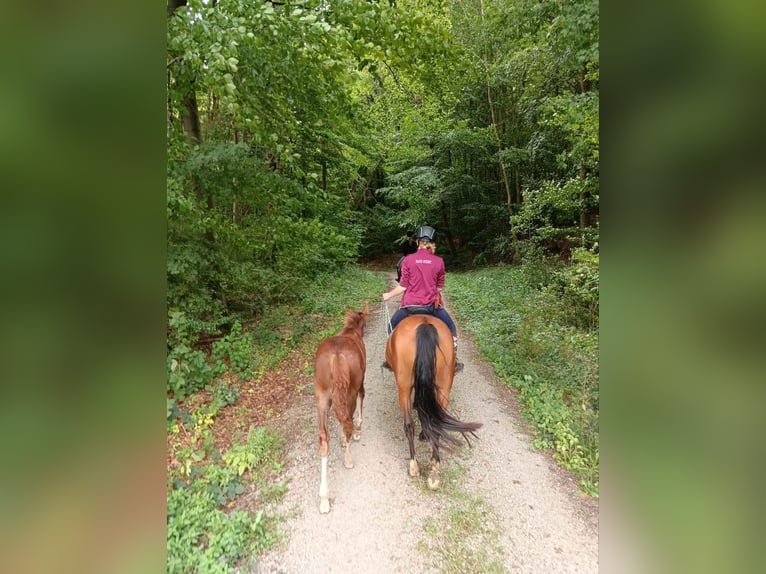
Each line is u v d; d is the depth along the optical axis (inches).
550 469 138.9
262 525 110.6
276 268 339.9
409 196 653.9
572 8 143.3
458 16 488.4
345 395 126.5
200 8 142.4
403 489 128.6
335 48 190.2
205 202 201.8
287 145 229.1
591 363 189.9
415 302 165.2
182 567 93.8
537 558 102.5
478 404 186.5
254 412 177.6
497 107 566.6
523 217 416.2
